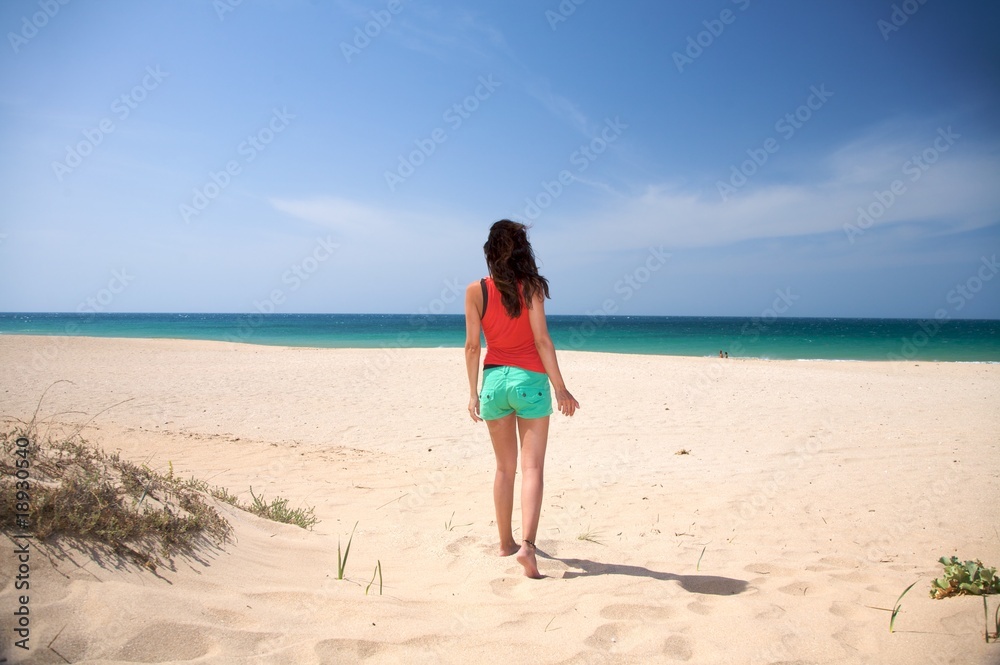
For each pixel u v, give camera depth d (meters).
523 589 3.03
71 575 2.25
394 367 18.45
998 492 5.74
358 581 3.07
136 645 2.00
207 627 2.18
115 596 2.19
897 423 9.74
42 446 3.18
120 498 2.85
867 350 33.47
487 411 3.38
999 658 2.17
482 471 6.85
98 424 8.20
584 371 17.77
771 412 10.98
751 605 2.80
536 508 3.25
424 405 11.80
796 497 5.68
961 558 4.03
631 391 13.73
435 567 3.44
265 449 7.50
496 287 3.36
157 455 6.79
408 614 2.57
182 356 21.34
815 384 15.12
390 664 2.12
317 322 103.62
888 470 6.69
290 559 3.24
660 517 5.04
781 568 3.62
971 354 30.47
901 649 2.32
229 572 2.81
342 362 20.02
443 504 5.39
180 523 2.93
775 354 30.66
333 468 6.74
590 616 2.58
